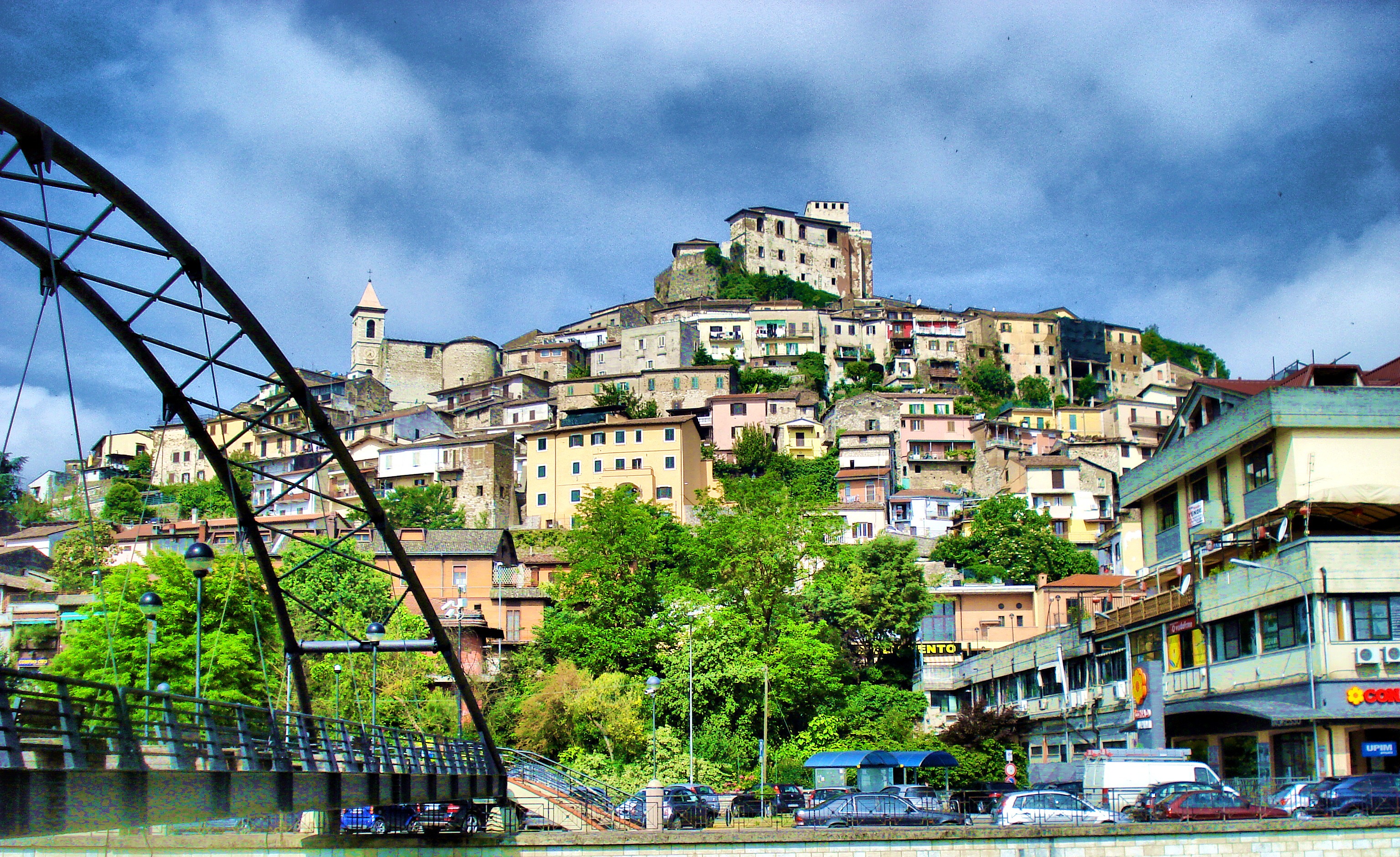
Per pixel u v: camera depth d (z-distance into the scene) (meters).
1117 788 38.09
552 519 122.81
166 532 109.31
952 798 44.44
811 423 142.12
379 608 73.75
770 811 48.59
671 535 78.44
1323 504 42.44
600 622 72.94
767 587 71.06
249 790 24.53
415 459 131.62
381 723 62.84
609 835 35.56
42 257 22.88
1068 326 181.50
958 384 173.00
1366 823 33.31
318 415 30.77
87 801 19.31
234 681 48.88
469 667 74.69
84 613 58.22
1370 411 44.22
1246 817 35.28
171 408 28.25
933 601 81.56
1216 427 49.28
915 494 127.56
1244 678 43.78
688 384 150.88
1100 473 123.75
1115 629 54.78
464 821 41.72
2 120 20.06
